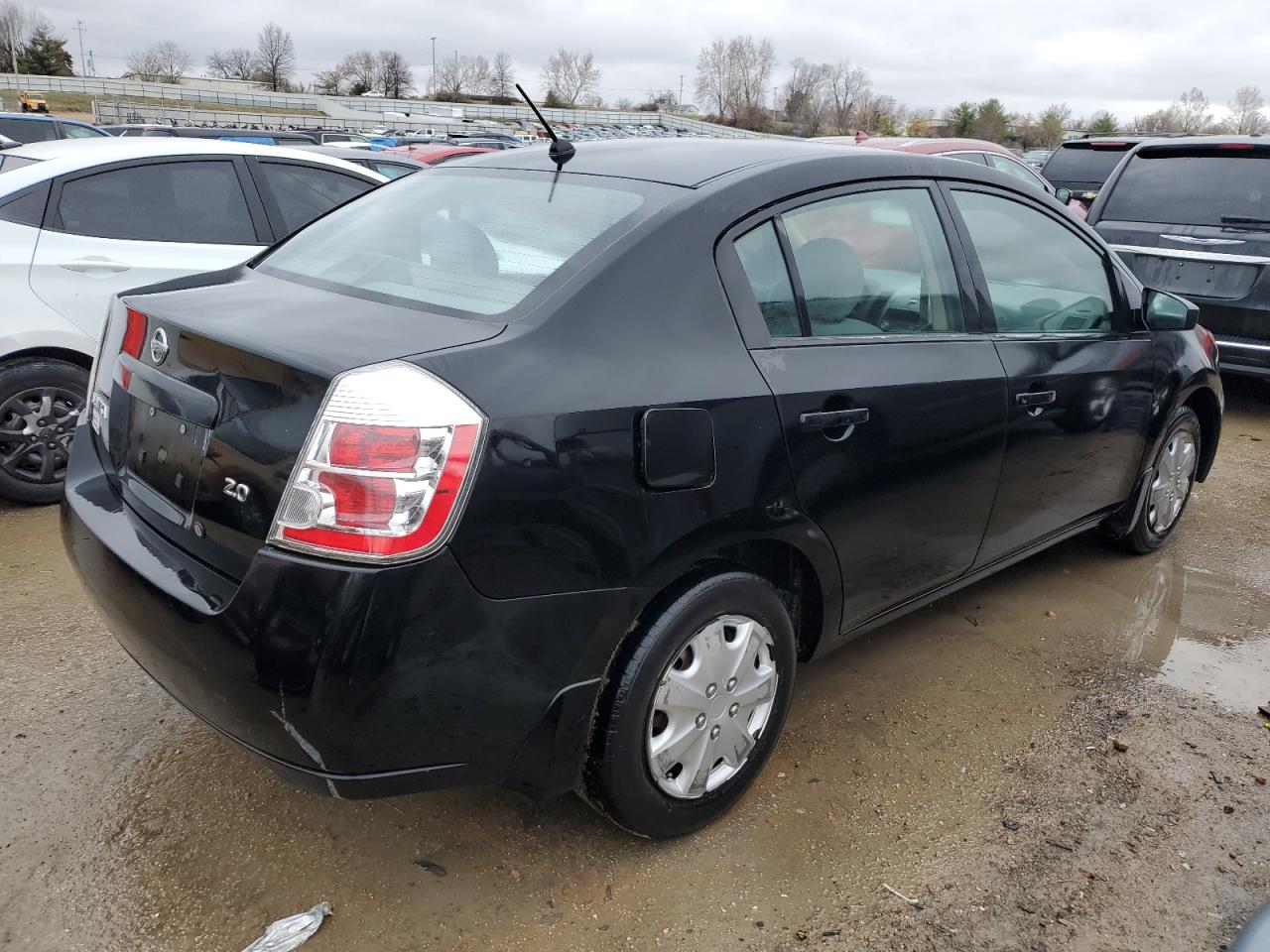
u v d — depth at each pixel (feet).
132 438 7.95
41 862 7.84
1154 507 14.14
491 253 8.13
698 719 7.97
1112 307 12.48
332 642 6.10
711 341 7.80
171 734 9.55
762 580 8.27
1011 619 12.55
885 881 7.92
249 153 17.02
